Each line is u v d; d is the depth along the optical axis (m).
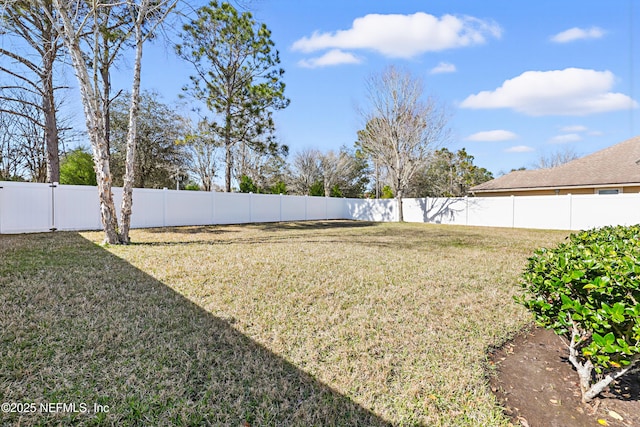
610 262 1.88
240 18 14.87
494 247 8.42
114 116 17.00
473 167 30.75
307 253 6.79
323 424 1.82
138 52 7.25
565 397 2.15
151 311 3.30
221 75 16.20
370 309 3.61
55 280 4.10
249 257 6.14
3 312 3.06
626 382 2.30
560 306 2.13
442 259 6.56
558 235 11.42
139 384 2.10
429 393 2.12
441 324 3.25
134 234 9.66
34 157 16.73
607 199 12.46
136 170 17.73
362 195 34.22
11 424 1.68
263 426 1.78
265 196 16.39
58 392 1.97
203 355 2.49
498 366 2.54
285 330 3.00
